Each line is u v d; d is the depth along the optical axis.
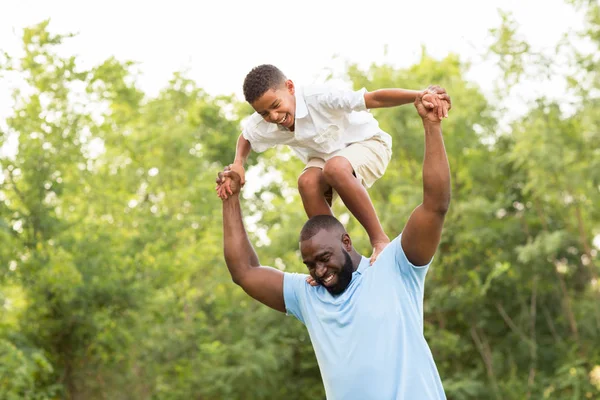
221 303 22.88
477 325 22.42
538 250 21.12
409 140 22.31
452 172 23.27
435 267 22.47
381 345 3.69
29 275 17.20
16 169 17.45
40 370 17.70
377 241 4.07
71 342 18.59
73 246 17.88
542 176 21.31
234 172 4.34
